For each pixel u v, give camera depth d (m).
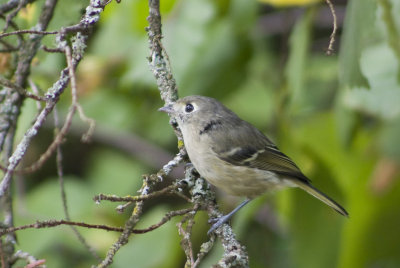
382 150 10.12
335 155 10.52
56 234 10.44
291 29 12.13
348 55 7.39
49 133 12.60
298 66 9.66
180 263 11.29
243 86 11.30
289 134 10.38
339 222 10.43
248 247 12.03
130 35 10.98
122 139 12.80
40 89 8.04
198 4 10.51
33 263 6.32
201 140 8.88
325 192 10.59
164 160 12.69
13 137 7.56
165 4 10.48
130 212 11.35
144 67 10.43
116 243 6.28
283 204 10.80
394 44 8.34
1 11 7.80
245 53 10.82
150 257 10.49
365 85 7.31
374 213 10.59
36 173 12.77
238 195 9.48
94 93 11.78
